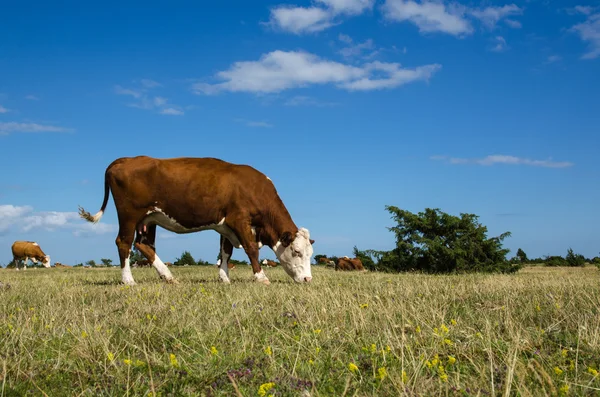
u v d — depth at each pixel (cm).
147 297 805
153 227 1217
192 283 1138
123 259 1158
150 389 363
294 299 742
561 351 422
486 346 443
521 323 529
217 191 1167
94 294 863
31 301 791
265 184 1211
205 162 1204
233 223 1180
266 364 407
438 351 440
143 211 1155
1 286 1006
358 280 1141
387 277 1321
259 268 1192
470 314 589
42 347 480
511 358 396
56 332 528
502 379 359
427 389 345
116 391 367
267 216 1208
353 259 2197
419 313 571
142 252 1195
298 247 1189
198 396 360
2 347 468
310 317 559
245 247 1185
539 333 477
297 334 505
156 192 1149
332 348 454
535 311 604
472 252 2091
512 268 2086
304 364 407
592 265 3016
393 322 526
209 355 433
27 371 409
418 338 477
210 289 927
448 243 2142
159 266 1195
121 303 741
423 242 2091
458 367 393
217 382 371
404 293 778
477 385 357
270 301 743
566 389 332
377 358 412
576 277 1253
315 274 1471
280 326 551
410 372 379
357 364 402
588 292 745
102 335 487
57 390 378
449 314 613
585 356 421
